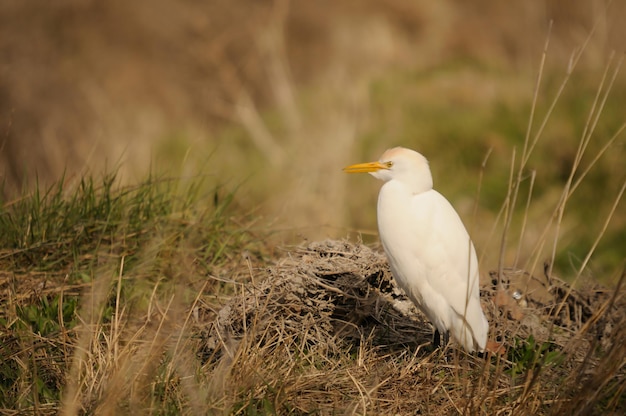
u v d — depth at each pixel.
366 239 13.19
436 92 18.78
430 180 7.62
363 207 14.91
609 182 14.03
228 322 7.87
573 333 8.20
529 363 7.41
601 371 6.59
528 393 6.84
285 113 18.73
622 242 13.10
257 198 15.30
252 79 22.06
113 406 6.41
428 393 7.00
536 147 15.25
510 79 19.05
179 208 10.45
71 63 21.95
